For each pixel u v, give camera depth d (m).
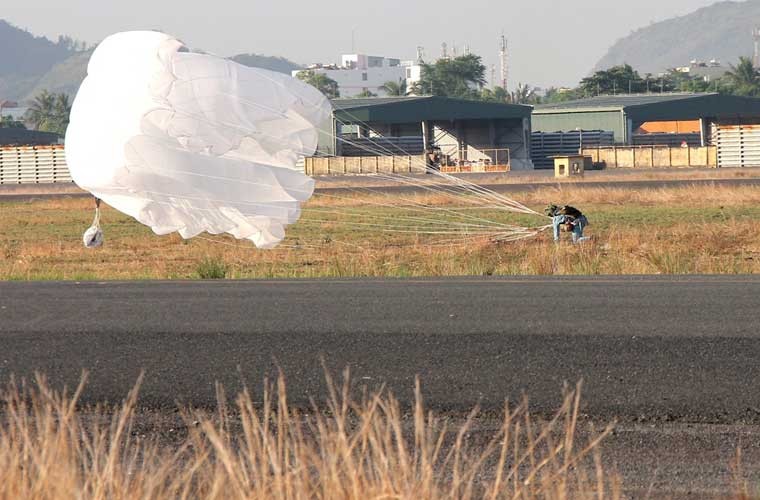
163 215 53.03
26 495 18.03
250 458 18.97
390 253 87.25
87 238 52.31
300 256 88.12
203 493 20.16
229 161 54.69
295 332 39.22
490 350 35.41
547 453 25.27
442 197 170.00
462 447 25.94
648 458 24.77
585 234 100.38
